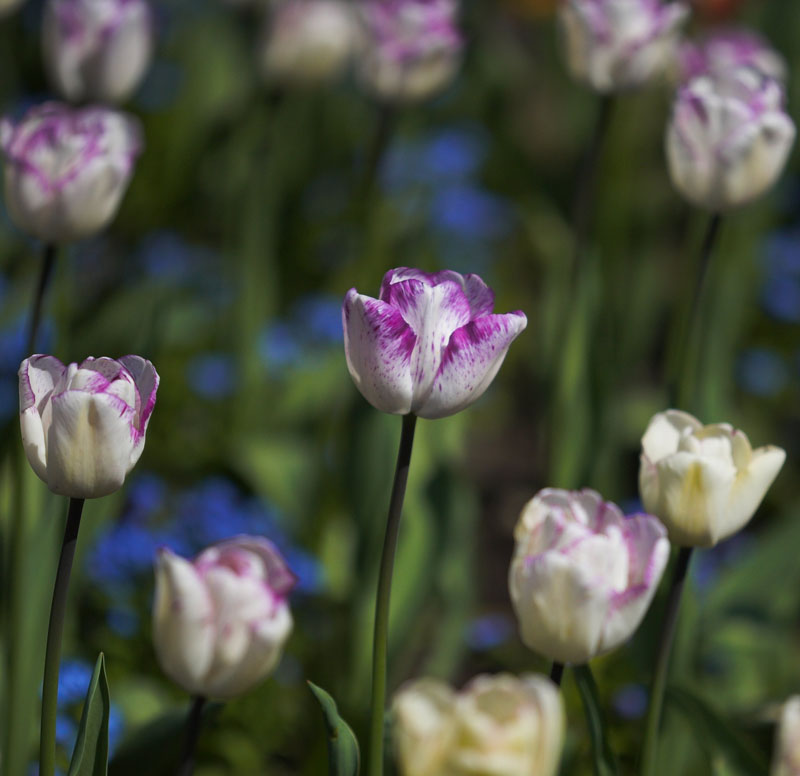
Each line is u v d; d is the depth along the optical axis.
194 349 3.25
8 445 2.10
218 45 4.20
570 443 2.24
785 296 3.92
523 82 4.80
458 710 1.66
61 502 1.97
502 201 4.21
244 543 1.74
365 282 2.98
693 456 1.74
